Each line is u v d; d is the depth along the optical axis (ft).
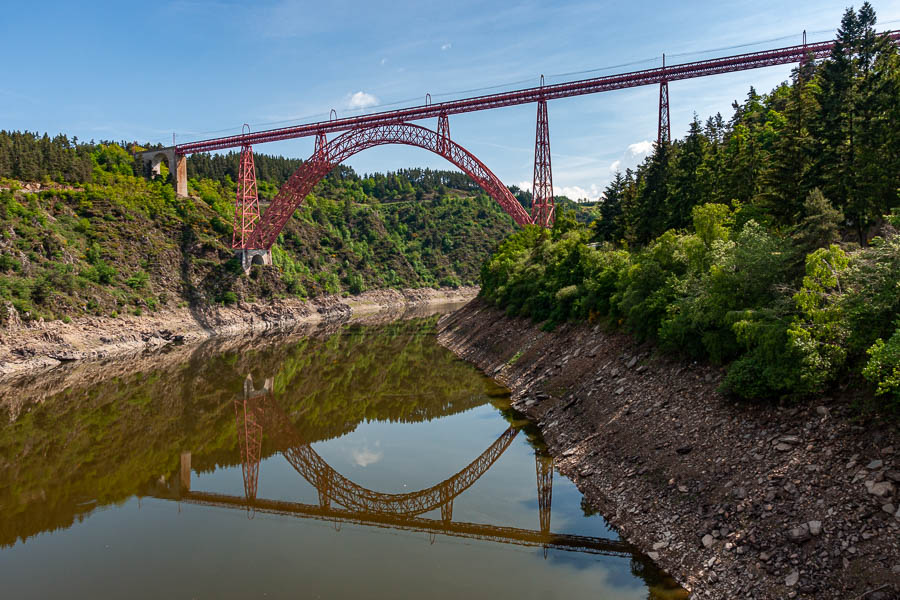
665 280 82.94
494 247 629.10
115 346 227.81
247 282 341.00
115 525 66.39
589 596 44.55
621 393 79.41
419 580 49.60
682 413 64.18
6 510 72.79
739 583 40.24
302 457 92.53
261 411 128.06
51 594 49.96
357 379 156.46
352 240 554.46
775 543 41.09
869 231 93.71
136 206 326.03
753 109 227.20
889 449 41.45
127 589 50.24
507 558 52.26
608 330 102.99
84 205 299.58
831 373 49.29
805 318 53.36
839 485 41.78
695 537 46.91
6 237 227.81
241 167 338.54
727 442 54.54
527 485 69.36
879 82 88.43
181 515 69.41
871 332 47.34
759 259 60.95
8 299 201.57
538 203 237.25
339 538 60.29
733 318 60.54
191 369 182.60
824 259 54.19
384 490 74.74
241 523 66.13
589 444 73.67
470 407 111.45
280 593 48.26
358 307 441.68
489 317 192.03
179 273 307.78
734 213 98.68
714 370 66.95
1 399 142.61
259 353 216.13
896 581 33.24
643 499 55.98
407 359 179.11
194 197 376.48
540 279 156.97
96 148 444.14
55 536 63.52
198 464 91.97
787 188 98.84
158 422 119.85
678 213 131.75
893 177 86.74
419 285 541.34
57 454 99.09
